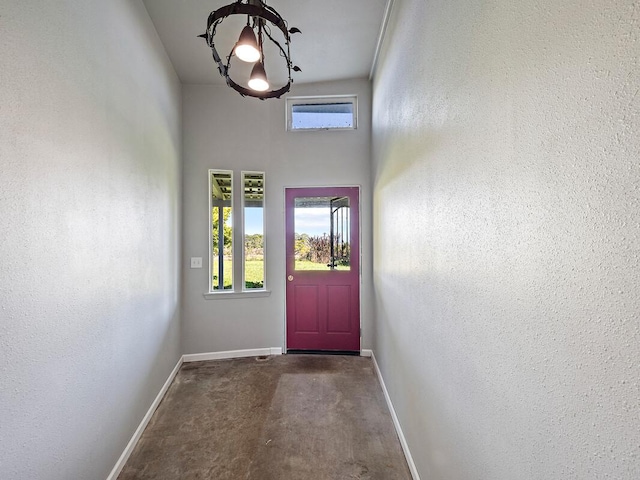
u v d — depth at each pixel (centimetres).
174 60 271
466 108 93
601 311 46
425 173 134
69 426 120
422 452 139
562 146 54
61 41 117
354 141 325
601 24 46
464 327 94
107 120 153
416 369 148
